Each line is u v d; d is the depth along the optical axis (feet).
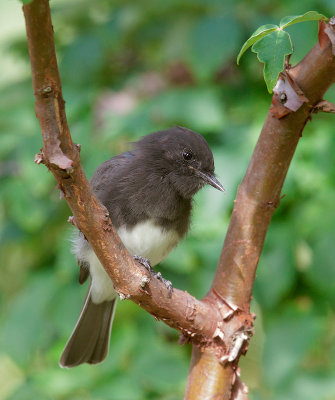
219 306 15.05
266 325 27.71
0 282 33.71
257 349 31.53
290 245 27.27
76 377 26.76
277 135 14.16
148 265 20.15
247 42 12.84
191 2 28.99
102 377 26.58
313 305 28.02
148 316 27.99
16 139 29.30
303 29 26.96
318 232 26.73
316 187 27.45
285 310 27.89
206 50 27.89
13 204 28.81
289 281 27.09
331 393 26.61
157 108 28.30
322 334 27.14
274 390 26.76
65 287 28.78
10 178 29.48
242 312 15.01
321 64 13.29
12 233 30.91
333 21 13.03
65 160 12.63
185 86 30.40
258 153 14.64
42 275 29.84
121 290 14.84
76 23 32.53
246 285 15.02
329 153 27.48
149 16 30.91
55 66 11.78
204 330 14.83
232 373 14.94
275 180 14.57
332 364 27.73
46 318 28.48
